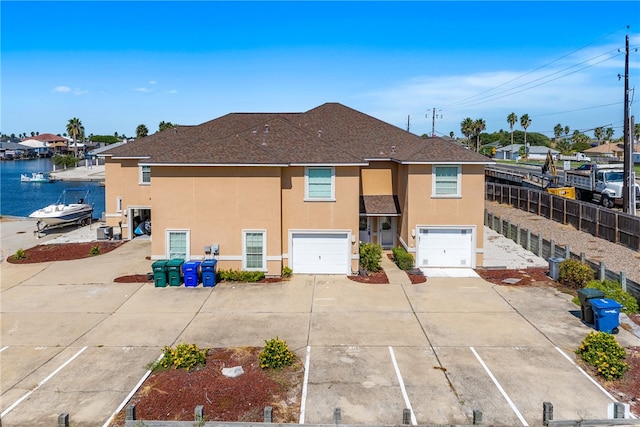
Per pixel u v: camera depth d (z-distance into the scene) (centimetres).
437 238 2227
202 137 2844
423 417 1035
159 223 2103
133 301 1803
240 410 1051
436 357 1324
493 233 3048
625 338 1438
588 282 1883
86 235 3062
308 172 2106
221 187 2081
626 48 2980
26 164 15662
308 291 1920
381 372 1237
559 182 4434
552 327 1535
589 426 991
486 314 1656
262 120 2973
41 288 1953
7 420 1033
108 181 2950
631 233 2616
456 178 2198
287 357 1262
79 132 13438
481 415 978
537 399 1105
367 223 2525
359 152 2539
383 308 1722
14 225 3541
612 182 3669
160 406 1066
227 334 1492
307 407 1069
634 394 1124
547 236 2956
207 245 2105
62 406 1085
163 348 1390
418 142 2584
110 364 1288
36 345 1414
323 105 3062
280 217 2092
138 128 10544
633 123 3008
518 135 14488
